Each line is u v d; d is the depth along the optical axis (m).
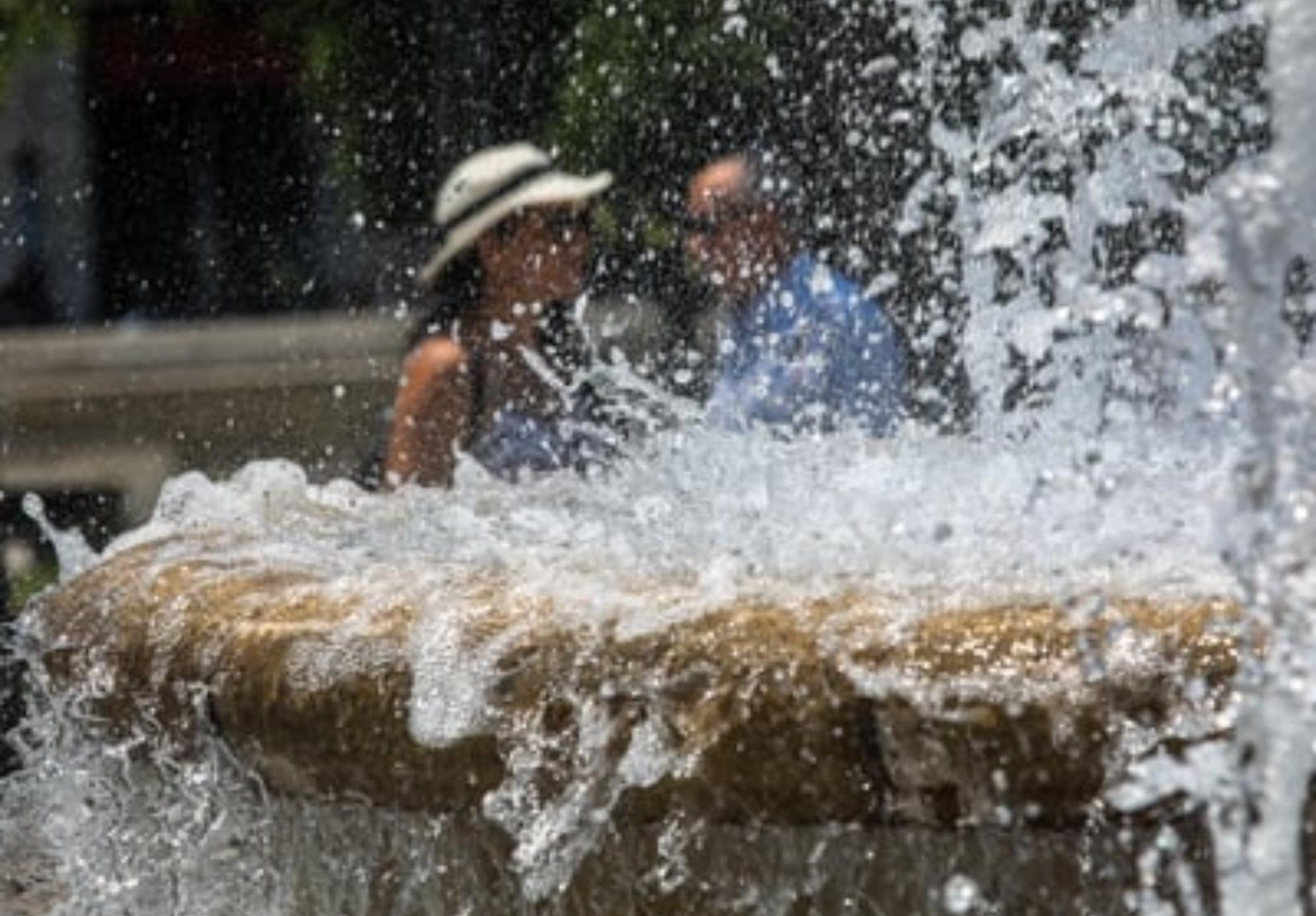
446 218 10.76
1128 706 4.39
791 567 5.05
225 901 5.68
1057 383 5.97
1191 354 5.21
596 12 16.33
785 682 4.56
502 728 4.86
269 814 5.54
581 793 4.80
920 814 4.52
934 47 8.62
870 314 9.23
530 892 4.93
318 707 5.11
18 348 20.50
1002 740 4.43
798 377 9.09
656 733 4.70
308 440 19.64
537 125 17.16
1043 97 6.74
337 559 5.96
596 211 15.52
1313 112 4.70
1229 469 5.09
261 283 19.91
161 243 20.38
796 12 15.50
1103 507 5.10
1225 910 4.41
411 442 10.63
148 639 5.67
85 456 20.27
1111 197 6.54
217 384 20.02
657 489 6.59
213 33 19.45
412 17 18.14
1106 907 4.50
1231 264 4.73
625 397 8.48
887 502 5.50
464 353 10.62
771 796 4.61
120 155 20.27
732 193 10.02
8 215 20.78
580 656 4.80
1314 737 4.38
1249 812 4.39
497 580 5.27
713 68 15.79
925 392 7.93
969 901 4.58
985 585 4.71
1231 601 4.48
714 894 4.76
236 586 5.71
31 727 6.71
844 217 14.35
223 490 7.52
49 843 6.96
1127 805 4.41
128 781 6.00
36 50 19.94
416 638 5.01
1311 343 4.88
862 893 4.67
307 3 18.75
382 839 5.30
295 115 19.44
